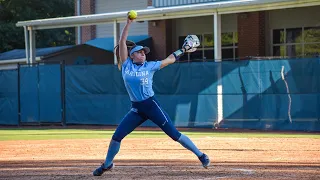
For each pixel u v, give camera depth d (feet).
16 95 282.77
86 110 267.80
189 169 114.11
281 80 224.33
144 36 355.15
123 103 259.19
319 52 299.58
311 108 218.79
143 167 118.32
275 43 314.55
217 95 238.07
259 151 150.71
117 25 313.12
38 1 538.88
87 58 368.89
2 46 496.64
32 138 207.51
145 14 297.33
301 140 181.57
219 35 277.03
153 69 94.22
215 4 272.72
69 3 552.82
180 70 245.65
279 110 225.15
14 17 530.68
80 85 268.62
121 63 96.48
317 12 299.38
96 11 378.32
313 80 218.59
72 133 228.84
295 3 255.70
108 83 262.26
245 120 232.53
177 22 348.38
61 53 364.38
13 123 283.38
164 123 94.79
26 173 113.09
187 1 317.63
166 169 114.52
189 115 244.01
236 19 327.06
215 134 211.41
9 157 146.51
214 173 107.96
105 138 201.36
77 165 125.18
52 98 274.98
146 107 94.22
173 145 170.30
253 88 230.27
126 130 96.32
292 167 116.88
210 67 239.30
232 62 234.79
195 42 95.61
